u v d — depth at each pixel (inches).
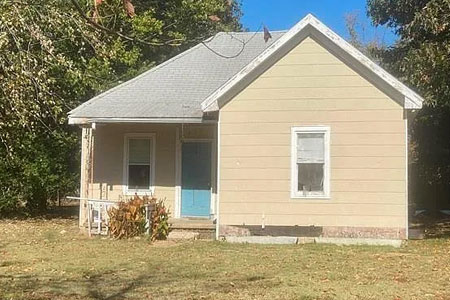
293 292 353.7
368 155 569.6
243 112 591.5
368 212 567.2
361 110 572.1
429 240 599.5
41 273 416.8
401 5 847.7
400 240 561.3
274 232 579.8
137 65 962.7
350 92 574.9
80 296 343.0
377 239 564.1
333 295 346.9
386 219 564.4
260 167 586.9
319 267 442.9
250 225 583.5
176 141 704.4
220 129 594.6
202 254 502.9
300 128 581.9
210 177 698.8
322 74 580.4
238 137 591.5
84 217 679.7
